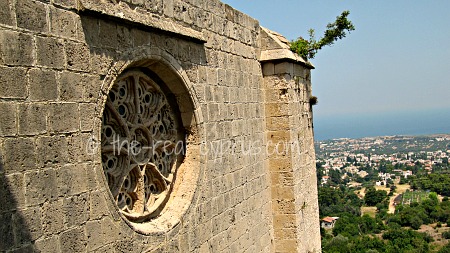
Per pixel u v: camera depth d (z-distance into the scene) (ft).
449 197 344.90
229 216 30.42
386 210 305.94
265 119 37.37
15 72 15.65
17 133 15.65
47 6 16.93
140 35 22.03
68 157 17.61
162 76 25.14
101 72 19.42
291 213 37.17
